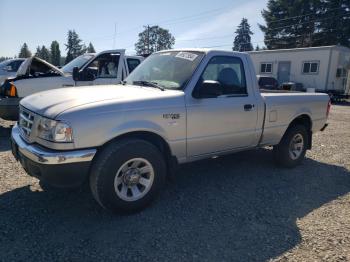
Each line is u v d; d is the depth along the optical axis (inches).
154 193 150.6
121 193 140.7
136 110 141.1
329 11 1926.7
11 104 274.2
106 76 324.2
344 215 155.0
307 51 979.9
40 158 126.0
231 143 181.5
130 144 139.5
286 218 149.3
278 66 1063.0
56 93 154.3
